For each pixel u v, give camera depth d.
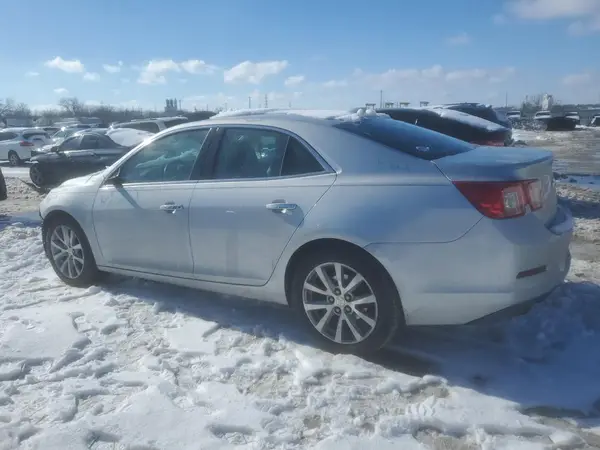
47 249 5.53
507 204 3.34
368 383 3.46
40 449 2.86
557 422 3.04
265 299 4.15
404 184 3.53
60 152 13.91
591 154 23.45
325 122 4.02
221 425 3.04
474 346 3.91
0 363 3.75
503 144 12.04
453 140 4.33
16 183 15.70
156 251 4.63
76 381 3.53
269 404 3.22
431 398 3.26
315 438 2.94
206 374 3.59
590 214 8.77
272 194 3.95
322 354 3.82
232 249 4.14
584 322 4.21
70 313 4.59
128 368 3.70
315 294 3.88
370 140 3.81
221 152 4.37
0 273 5.84
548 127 49.19
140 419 3.08
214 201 4.21
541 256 3.45
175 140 4.69
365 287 3.64
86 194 5.12
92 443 2.92
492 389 3.36
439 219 3.39
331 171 3.80
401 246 3.46
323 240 3.71
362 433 2.97
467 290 3.40
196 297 4.95
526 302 3.46
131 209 4.72
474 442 2.89
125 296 5.00
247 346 3.98
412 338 4.05
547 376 3.48
